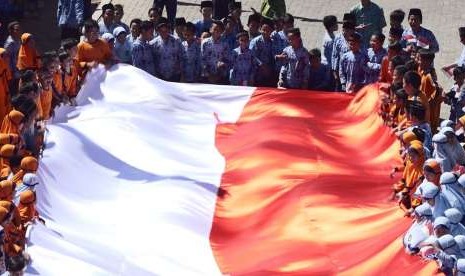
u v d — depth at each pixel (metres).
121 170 14.43
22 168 11.97
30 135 13.62
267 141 15.88
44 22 22.61
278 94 17.69
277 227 13.37
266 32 18.56
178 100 17.25
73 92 16.42
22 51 15.95
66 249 11.41
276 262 12.41
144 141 15.51
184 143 15.93
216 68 18.53
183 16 23.17
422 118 14.27
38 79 15.10
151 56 18.44
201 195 14.26
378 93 16.69
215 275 12.27
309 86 18.59
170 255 12.51
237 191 14.52
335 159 15.52
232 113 17.25
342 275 11.85
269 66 18.75
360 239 12.77
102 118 15.84
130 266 11.84
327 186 14.16
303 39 22.05
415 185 12.99
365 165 15.35
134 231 12.84
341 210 13.50
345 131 16.56
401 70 15.64
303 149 15.70
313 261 12.38
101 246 12.04
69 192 13.48
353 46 17.97
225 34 19.06
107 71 17.17
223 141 16.19
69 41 16.38
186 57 18.64
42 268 10.88
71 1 20.20
